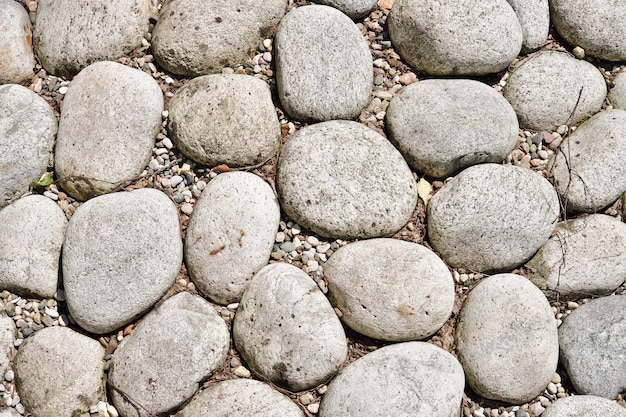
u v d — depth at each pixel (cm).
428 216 172
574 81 181
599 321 171
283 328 163
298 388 164
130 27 178
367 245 169
